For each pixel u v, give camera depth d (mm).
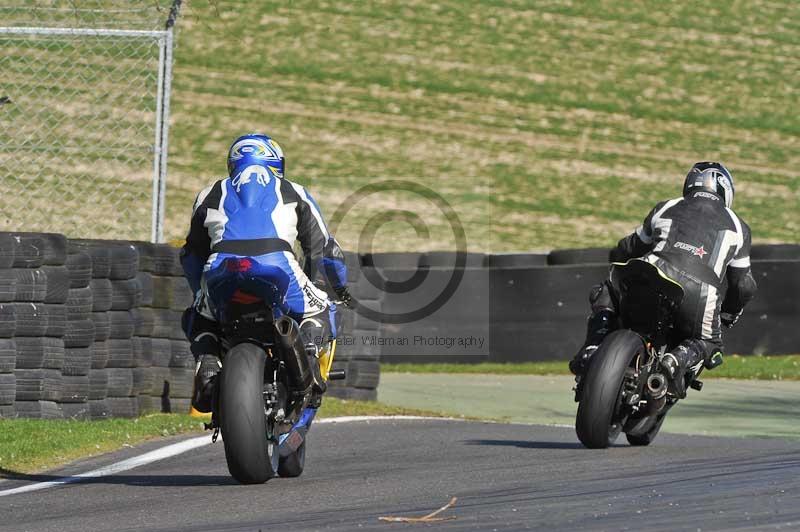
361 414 35031
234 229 19391
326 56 90125
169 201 68812
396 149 80500
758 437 30250
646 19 98562
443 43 93312
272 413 19188
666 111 87625
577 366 24453
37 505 18078
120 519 16172
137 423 29453
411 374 50000
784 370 46219
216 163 74812
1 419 28547
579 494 16672
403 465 22062
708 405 37875
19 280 28859
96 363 30297
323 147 79750
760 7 101625
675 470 19359
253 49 89625
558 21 97500
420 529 14172
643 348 23703
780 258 51188
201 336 19859
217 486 19453
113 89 70625
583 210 75125
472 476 19672
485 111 86062
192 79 85062
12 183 60094
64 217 58094
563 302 51000
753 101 89438
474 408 39156
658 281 23500
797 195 78312
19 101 67250
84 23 48000
